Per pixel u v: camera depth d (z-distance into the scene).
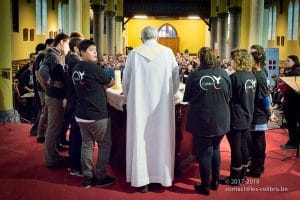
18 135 8.06
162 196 4.97
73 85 5.15
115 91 5.77
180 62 20.94
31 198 4.89
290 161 6.57
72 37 5.65
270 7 29.45
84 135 5.13
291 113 7.18
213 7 34.91
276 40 28.12
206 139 4.87
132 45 45.22
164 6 36.62
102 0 22.66
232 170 5.36
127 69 5.05
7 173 5.78
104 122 5.04
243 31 17.39
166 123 4.99
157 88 4.96
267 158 6.73
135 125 4.98
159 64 4.94
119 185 5.34
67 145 6.92
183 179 5.58
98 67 4.96
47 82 5.71
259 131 5.56
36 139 7.70
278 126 9.45
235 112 5.10
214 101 4.79
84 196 4.96
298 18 24.25
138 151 5.00
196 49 45.47
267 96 5.40
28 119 10.28
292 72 7.55
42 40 23.66
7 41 9.84
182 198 4.91
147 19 44.91
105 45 30.06
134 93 4.98
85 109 4.95
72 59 5.49
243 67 5.11
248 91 5.07
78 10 14.81
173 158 5.16
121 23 34.66
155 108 4.98
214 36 35.34
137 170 5.00
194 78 4.84
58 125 5.89
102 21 22.91
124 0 36.28
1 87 9.71
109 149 5.24
